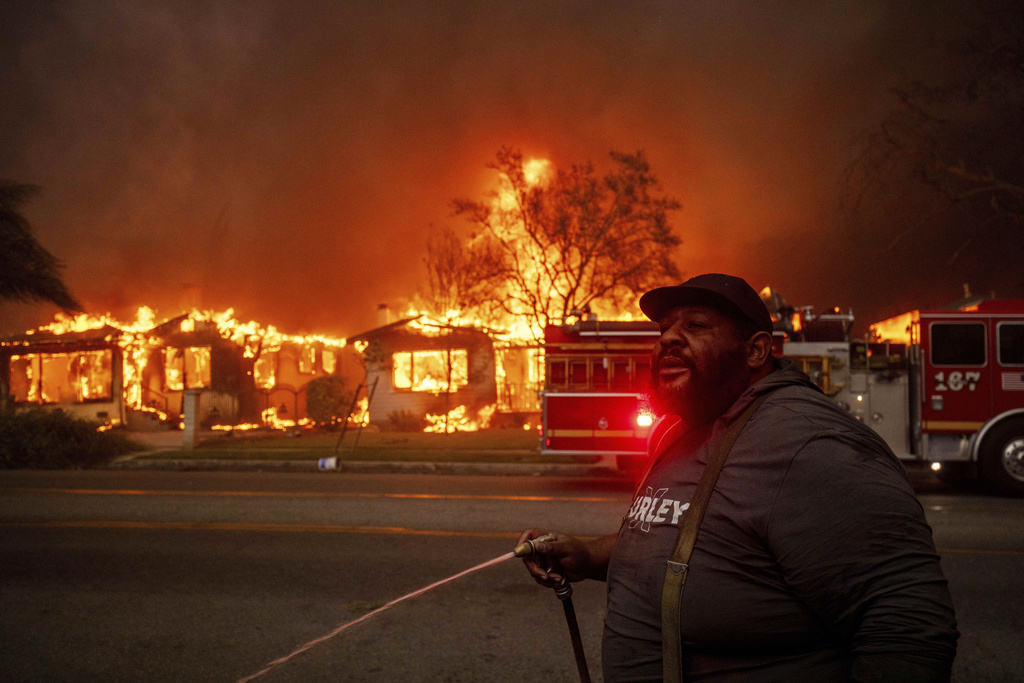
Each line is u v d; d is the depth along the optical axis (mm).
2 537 7582
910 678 1293
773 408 1633
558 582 2072
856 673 1358
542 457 14258
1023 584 5809
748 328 1780
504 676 4062
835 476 1447
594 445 10883
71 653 4418
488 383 25250
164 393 27312
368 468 13812
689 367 1751
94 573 6160
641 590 1690
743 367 1769
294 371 31281
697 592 1558
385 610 5188
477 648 4477
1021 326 10992
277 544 7188
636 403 10828
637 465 11492
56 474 13609
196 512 8977
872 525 1391
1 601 5418
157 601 5402
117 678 4059
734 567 1534
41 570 6266
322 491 10812
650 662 1645
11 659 4332
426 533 7688
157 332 26906
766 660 1522
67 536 7613
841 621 1417
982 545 7219
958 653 4387
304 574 6113
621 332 11016
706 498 1604
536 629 4805
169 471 14125
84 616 5078
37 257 20000
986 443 10898
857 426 1573
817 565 1421
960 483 12242
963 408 10984
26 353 25922
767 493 1513
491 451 15547
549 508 9234
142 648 4488
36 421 15258
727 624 1523
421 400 25109
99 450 15484
